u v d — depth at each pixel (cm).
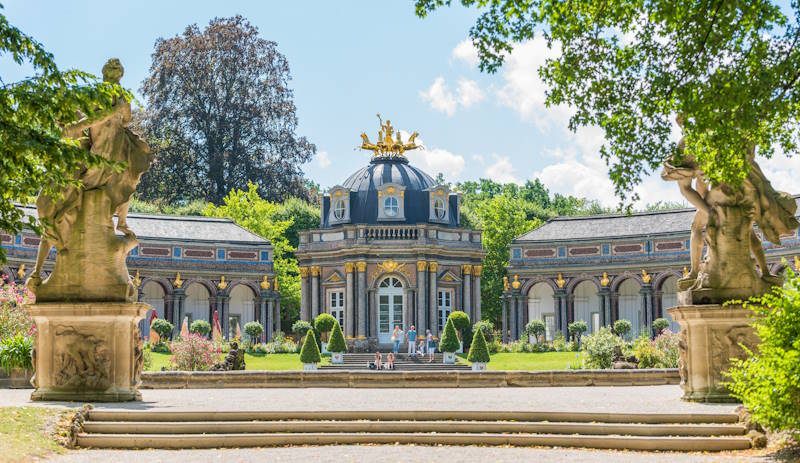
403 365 6031
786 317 1670
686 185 2200
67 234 2128
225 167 9450
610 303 7156
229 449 1720
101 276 2119
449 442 1758
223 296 7119
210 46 9412
